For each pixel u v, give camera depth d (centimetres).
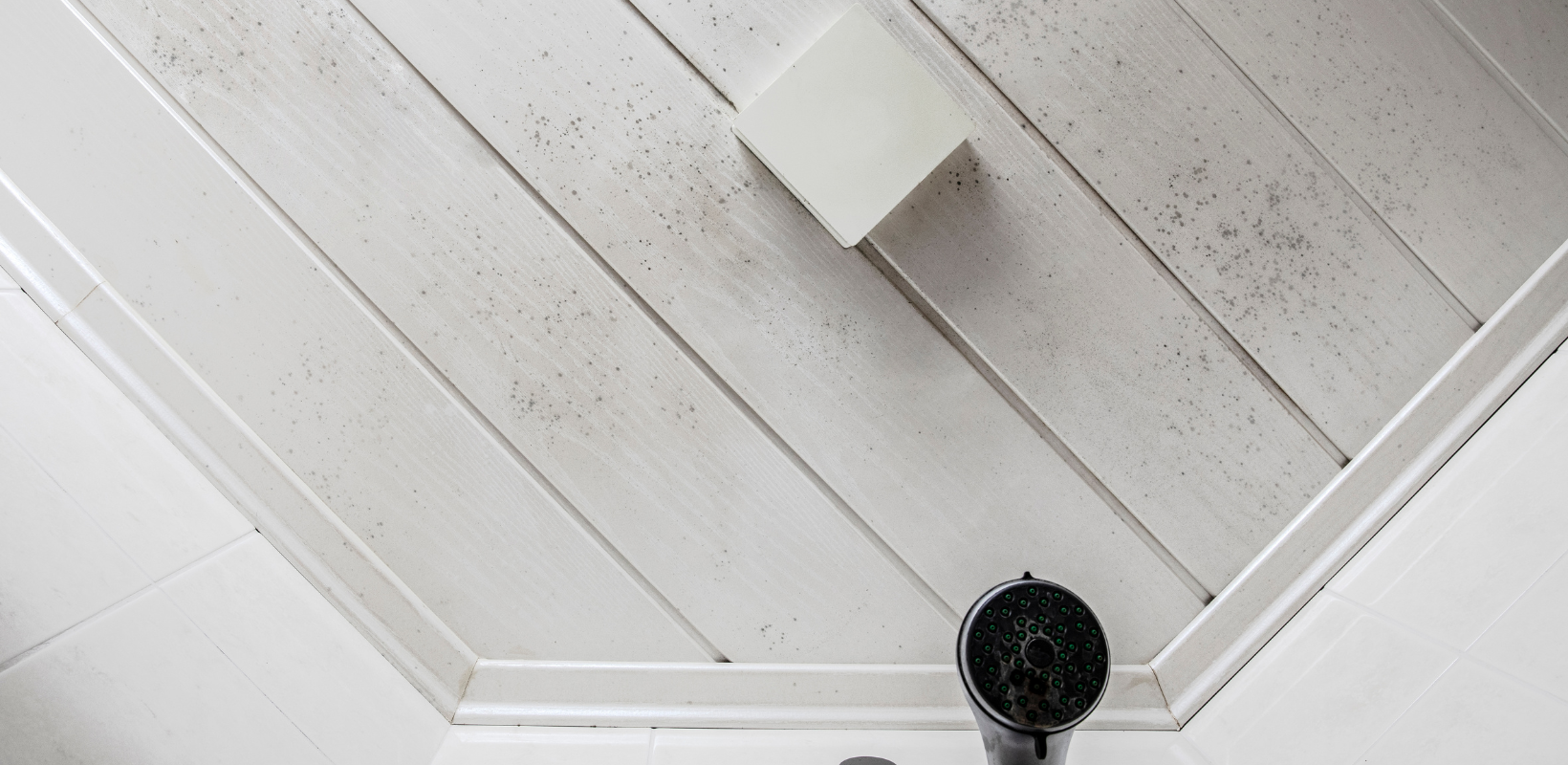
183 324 83
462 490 85
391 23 81
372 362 84
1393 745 68
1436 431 82
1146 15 82
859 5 74
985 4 82
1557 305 81
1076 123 83
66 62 81
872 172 76
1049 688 63
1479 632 67
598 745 83
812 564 86
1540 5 81
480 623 86
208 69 81
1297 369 84
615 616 86
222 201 83
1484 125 82
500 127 83
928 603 86
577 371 85
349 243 83
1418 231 83
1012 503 86
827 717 85
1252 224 83
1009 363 85
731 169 83
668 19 82
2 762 55
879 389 85
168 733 63
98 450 73
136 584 67
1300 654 81
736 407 85
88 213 82
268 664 73
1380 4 81
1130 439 85
